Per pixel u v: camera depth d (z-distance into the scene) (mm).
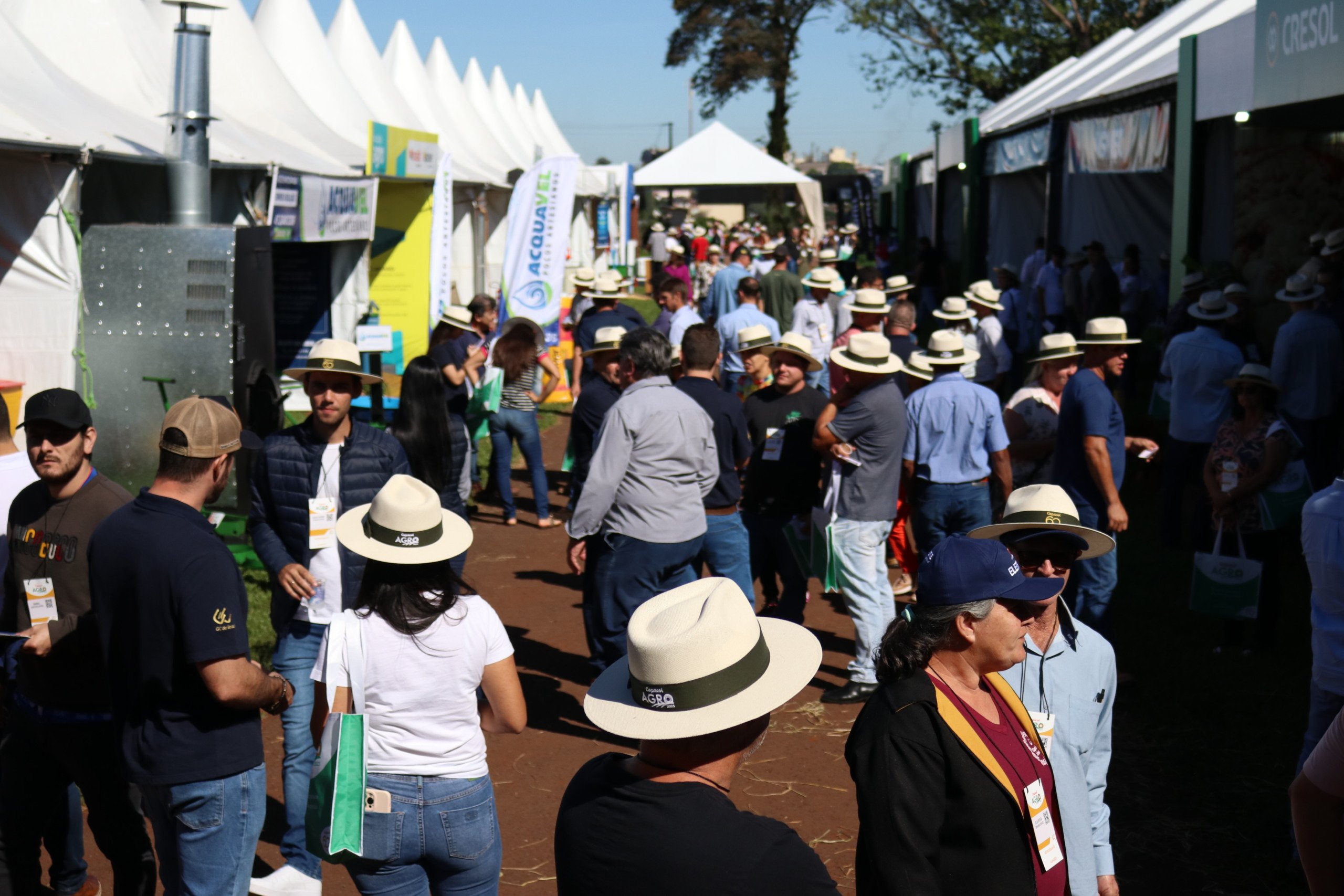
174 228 7723
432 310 13344
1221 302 8523
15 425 7488
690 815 2107
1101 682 3102
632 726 2135
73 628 3525
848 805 5059
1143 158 13203
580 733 5766
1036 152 18875
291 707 4203
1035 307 17859
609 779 2229
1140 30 18672
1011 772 2584
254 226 8172
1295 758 5324
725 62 52594
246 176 9812
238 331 7773
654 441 5359
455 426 6328
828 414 5961
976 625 2576
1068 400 5816
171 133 8492
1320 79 8195
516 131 31547
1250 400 6375
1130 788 5105
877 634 6074
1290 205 11898
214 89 12555
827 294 12828
